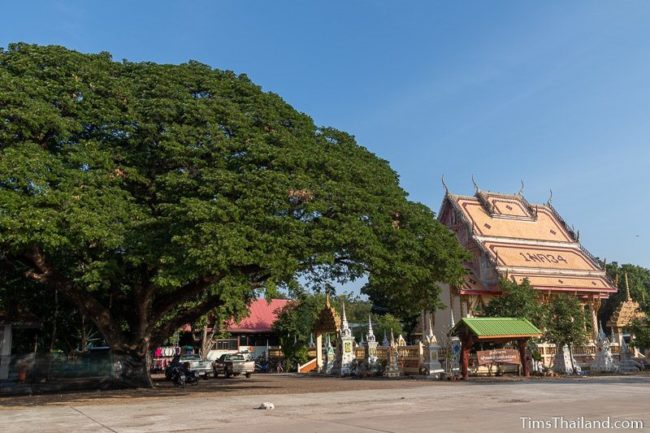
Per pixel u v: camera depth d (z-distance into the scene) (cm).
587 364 3516
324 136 2523
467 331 2825
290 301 5369
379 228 2147
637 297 6688
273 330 5312
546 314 3331
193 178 2048
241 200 1870
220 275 2066
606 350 3469
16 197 1691
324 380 3114
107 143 2105
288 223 1878
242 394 2020
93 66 2231
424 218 2395
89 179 1900
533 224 4744
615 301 6850
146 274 2305
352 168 2289
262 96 2403
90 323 3409
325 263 1945
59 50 2178
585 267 4588
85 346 3569
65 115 2045
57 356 2714
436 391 1889
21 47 2130
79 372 2703
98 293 2559
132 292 2547
